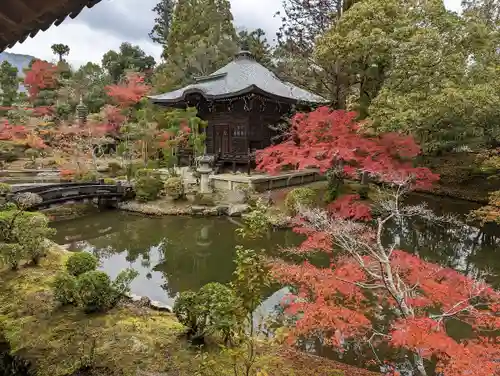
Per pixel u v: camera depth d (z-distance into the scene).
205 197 12.34
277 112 16.75
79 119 19.81
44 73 24.77
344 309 3.98
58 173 16.27
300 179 16.03
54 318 4.49
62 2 1.61
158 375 3.45
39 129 20.00
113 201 12.66
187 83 23.67
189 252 8.57
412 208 7.21
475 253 8.66
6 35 1.92
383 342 4.50
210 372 3.48
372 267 4.65
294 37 17.23
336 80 14.93
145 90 21.47
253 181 13.34
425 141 12.23
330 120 9.85
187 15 26.55
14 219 6.26
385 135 9.14
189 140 16.52
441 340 2.94
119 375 3.42
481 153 10.40
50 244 7.41
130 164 16.23
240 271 3.57
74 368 3.48
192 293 4.31
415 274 4.39
